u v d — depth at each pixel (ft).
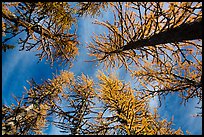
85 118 24.90
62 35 20.79
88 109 27.12
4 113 21.36
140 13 19.12
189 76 20.98
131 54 23.07
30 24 17.40
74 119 25.46
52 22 19.92
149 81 21.11
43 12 18.22
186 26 15.94
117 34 21.79
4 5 15.72
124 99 23.93
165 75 19.80
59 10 19.07
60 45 21.79
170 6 16.74
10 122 20.40
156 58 20.74
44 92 27.91
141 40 20.35
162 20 18.61
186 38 16.42
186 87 19.19
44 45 20.80
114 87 25.03
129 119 22.26
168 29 17.12
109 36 22.93
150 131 20.95
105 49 23.95
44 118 24.88
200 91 19.75
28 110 23.73
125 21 20.76
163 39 18.17
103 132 23.20
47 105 26.86
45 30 19.13
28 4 16.89
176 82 19.49
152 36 19.07
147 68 20.95
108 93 24.53
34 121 24.00
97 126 23.86
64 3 19.62
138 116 23.70
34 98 25.26
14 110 21.89
